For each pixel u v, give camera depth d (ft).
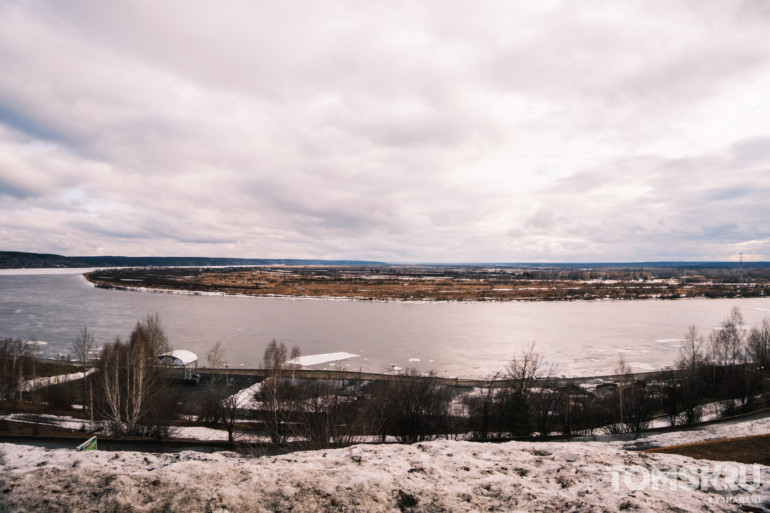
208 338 310.04
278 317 419.33
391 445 56.54
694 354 212.23
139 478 37.45
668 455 54.24
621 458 51.98
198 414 151.84
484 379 207.51
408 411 132.16
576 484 42.11
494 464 48.42
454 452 53.42
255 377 204.54
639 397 162.91
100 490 35.12
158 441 110.73
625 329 360.28
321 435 89.56
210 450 103.50
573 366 237.04
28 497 33.81
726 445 89.25
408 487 38.42
